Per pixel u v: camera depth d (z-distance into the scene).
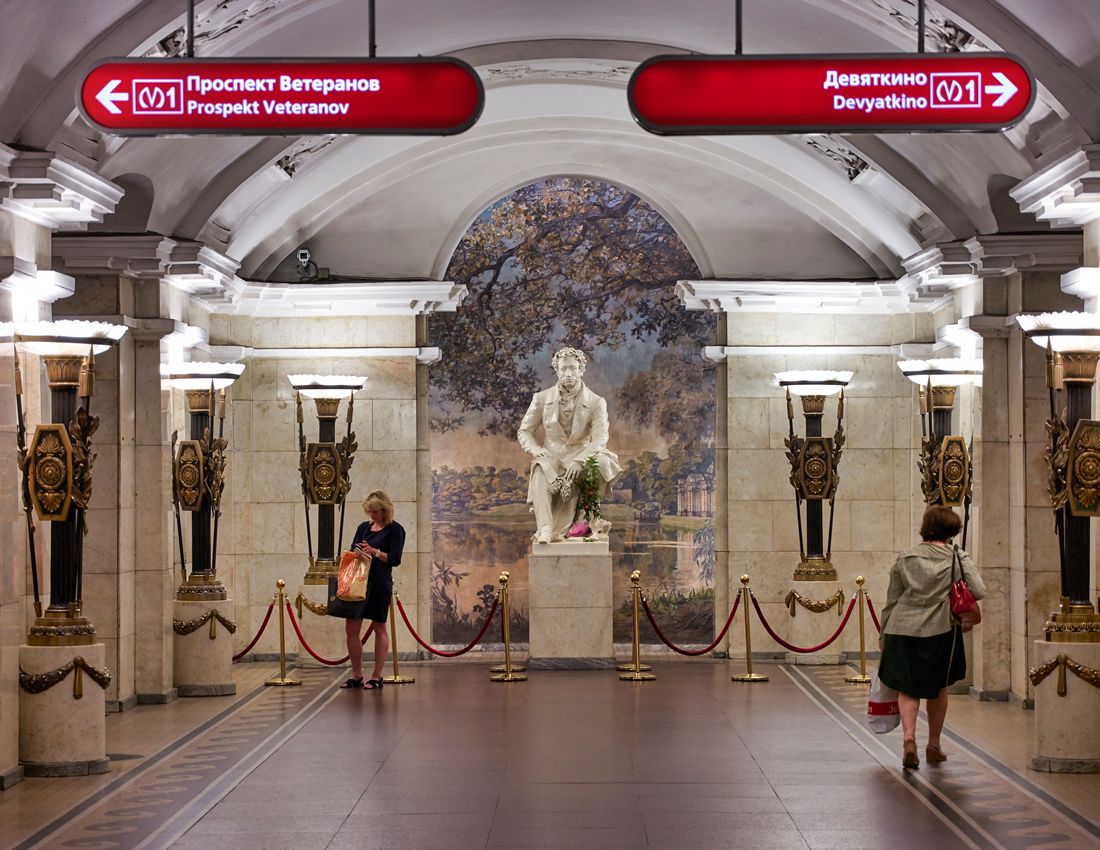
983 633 12.62
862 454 16.25
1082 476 8.98
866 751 9.80
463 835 7.41
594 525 15.07
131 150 10.89
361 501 16.22
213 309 15.53
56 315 12.34
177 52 9.71
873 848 7.11
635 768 9.18
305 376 14.55
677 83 7.29
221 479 13.23
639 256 16.86
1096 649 8.97
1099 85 9.05
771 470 16.25
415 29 11.30
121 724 11.34
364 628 15.81
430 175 16.17
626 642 16.70
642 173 16.31
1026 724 11.16
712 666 15.14
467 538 16.83
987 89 7.21
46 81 8.84
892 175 12.91
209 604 13.00
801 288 15.99
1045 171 9.39
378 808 8.05
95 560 12.20
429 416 16.83
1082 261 11.85
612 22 11.91
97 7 8.52
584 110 15.04
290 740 10.36
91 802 8.29
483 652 16.50
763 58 7.28
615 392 16.88
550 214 16.88
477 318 16.89
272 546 16.16
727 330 16.31
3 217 9.12
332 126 7.29
